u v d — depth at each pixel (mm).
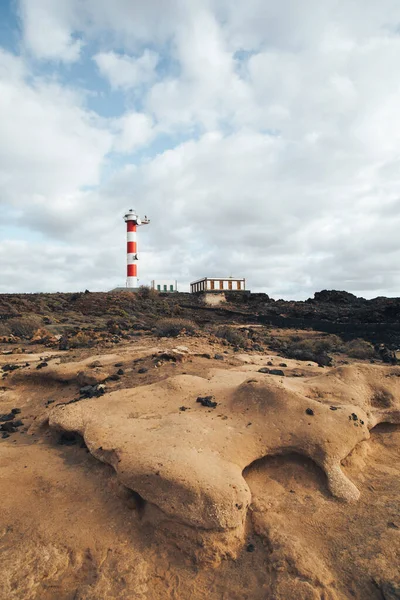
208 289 52938
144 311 37000
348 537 4266
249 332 24656
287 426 5750
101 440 5395
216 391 7180
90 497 4742
